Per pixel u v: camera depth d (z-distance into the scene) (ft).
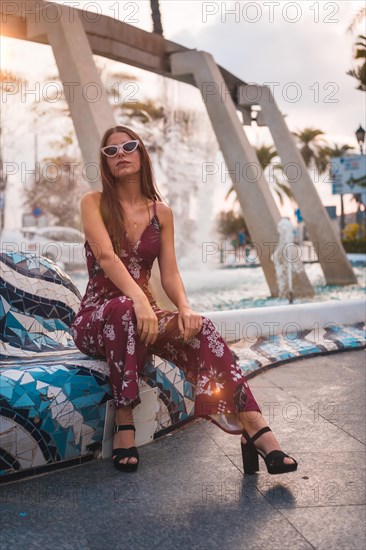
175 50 38.52
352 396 11.62
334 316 19.11
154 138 58.85
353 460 8.25
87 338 8.66
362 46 47.29
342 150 144.36
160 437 9.38
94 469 7.99
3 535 6.05
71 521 6.40
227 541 5.93
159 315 8.61
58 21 28.60
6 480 7.50
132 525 6.30
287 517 6.48
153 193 9.48
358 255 73.67
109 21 33.83
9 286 10.65
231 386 7.88
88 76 28.02
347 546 5.82
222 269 60.59
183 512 6.63
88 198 9.13
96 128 26.99
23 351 10.15
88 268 9.20
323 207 42.24
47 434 7.73
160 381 9.25
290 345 16.15
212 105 37.27
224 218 124.77
